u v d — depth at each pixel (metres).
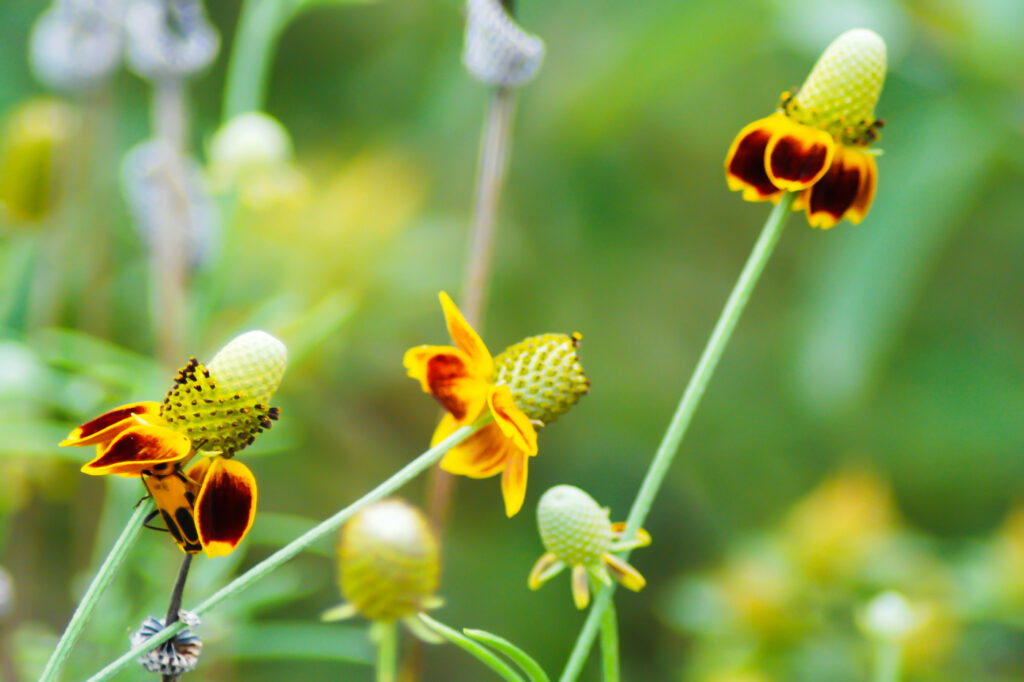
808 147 0.80
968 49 1.57
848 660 1.36
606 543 0.79
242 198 1.09
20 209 1.13
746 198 0.81
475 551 1.85
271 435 1.17
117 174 1.63
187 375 0.77
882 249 1.60
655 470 0.79
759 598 1.41
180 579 0.76
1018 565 1.38
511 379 0.80
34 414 1.03
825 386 1.62
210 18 1.89
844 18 1.57
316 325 1.16
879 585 1.40
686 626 1.48
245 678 1.55
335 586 1.61
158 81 1.04
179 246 1.03
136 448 0.76
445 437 0.80
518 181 1.96
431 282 1.61
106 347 1.06
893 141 1.66
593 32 1.95
